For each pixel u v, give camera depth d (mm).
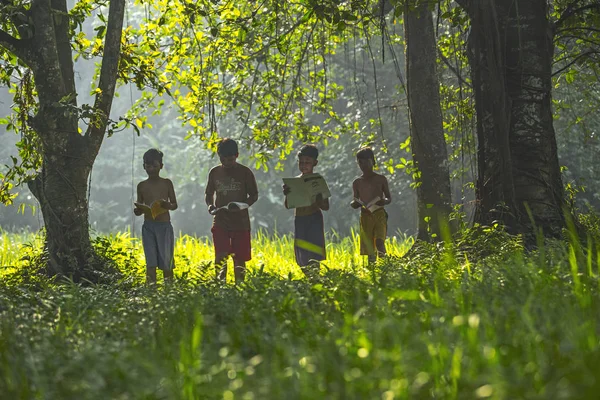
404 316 6367
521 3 13094
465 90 16406
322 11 12477
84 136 14094
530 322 5160
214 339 6270
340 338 5469
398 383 4344
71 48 15320
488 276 8102
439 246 12586
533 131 12992
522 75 12992
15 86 15234
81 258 13922
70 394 4871
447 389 4609
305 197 13508
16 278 13477
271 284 8422
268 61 16703
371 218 14430
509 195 12633
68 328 6926
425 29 15891
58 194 13891
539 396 3926
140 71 15602
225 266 13133
